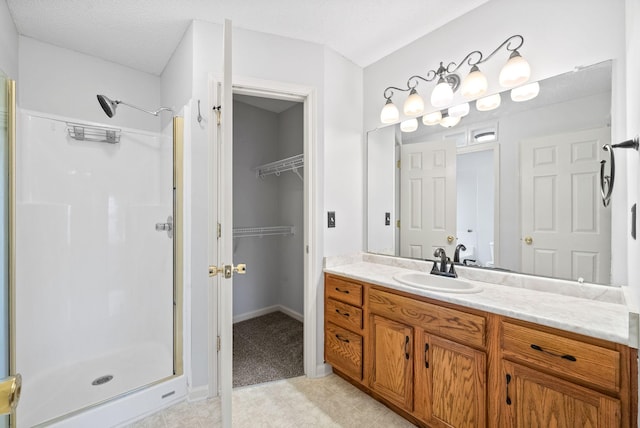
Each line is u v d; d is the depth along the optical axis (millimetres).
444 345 1450
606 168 1354
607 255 1353
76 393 1710
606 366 986
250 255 3303
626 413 953
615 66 1340
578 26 1440
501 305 1278
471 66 1824
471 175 1833
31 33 2029
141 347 2205
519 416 1196
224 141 1249
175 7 1743
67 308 2039
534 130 1577
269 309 3459
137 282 2273
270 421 1649
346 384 2025
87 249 2131
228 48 1246
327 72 2197
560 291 1460
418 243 2107
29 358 1878
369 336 1827
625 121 1319
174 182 1965
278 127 3527
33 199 1946
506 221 1683
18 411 1558
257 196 3357
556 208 1508
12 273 1063
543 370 1135
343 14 1834
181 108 2059
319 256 2152
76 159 2117
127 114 2520
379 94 2359
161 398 1732
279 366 2258
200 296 1853
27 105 2072
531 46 1590
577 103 1442
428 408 1518
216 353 1875
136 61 2432
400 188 2211
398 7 1783
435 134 2008
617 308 1235
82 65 2307
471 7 1797
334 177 2246
